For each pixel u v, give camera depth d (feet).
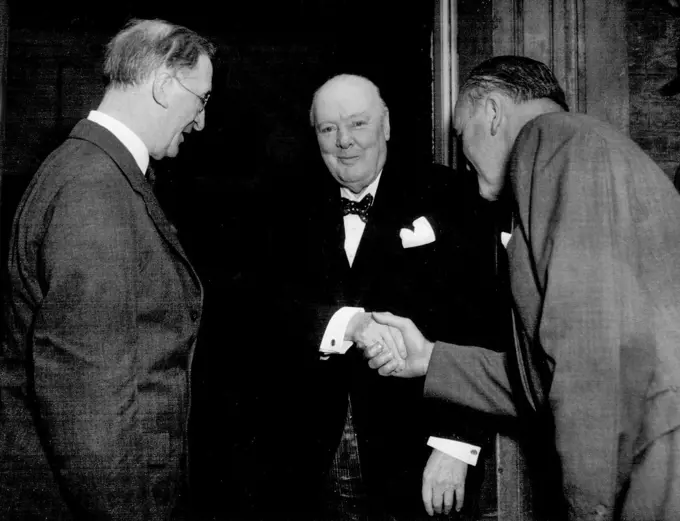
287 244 8.03
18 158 14.82
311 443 7.52
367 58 11.79
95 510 4.54
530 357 4.33
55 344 4.55
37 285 4.91
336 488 7.52
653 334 3.84
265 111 15.67
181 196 15.02
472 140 5.65
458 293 7.52
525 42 9.27
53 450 4.55
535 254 4.14
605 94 9.17
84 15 15.02
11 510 4.75
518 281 4.33
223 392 9.91
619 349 3.76
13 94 14.88
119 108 5.54
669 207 4.18
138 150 5.53
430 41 9.83
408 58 10.52
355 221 8.15
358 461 7.51
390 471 7.29
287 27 15.61
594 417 3.73
